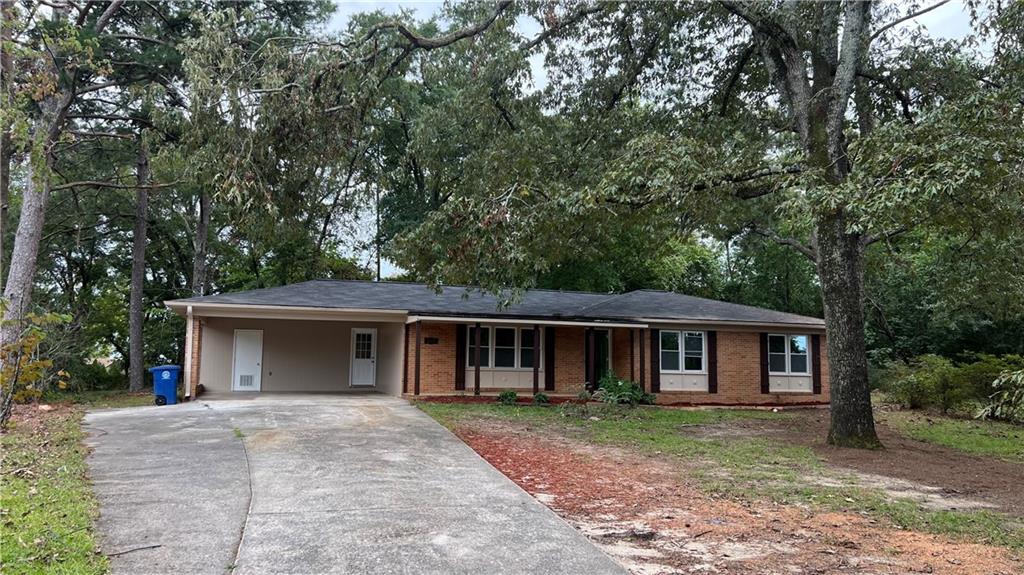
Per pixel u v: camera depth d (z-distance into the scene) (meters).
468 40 13.36
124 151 22.27
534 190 11.02
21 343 7.83
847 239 11.48
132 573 4.22
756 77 14.69
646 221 13.43
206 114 9.88
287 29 19.95
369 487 6.77
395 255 11.86
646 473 8.39
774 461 9.59
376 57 11.75
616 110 14.53
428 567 4.52
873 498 7.34
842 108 11.01
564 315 18.14
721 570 4.73
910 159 7.96
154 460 7.95
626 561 4.86
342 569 4.43
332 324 20.45
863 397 11.17
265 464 7.80
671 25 13.29
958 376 16.28
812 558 5.09
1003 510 7.02
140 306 23.84
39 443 8.55
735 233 16.70
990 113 7.82
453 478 7.41
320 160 11.40
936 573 4.84
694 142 10.32
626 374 19.19
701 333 19.23
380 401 15.76
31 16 9.73
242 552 4.71
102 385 25.95
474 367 17.81
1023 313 16.67
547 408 15.79
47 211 23.86
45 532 4.76
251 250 29.72
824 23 12.14
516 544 5.09
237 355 19.42
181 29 19.03
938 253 18.72
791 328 19.66
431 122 14.89
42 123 13.57
